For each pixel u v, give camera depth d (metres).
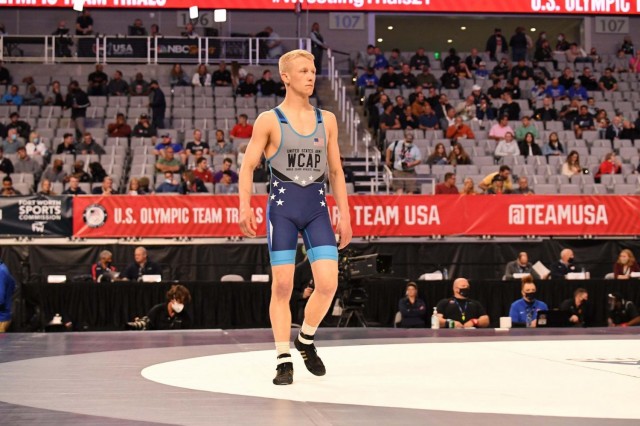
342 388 4.26
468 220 16.86
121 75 24.27
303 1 27.19
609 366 5.17
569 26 34.12
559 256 17.05
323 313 4.88
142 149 20.47
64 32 26.83
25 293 13.71
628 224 16.98
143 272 14.39
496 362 5.43
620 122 23.11
